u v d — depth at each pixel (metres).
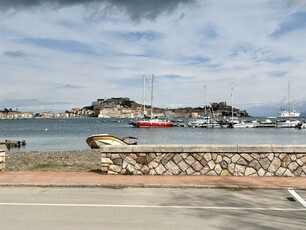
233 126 119.12
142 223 7.61
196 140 70.12
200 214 8.35
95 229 7.18
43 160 21.94
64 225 7.44
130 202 9.52
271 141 68.12
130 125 146.50
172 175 13.09
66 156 27.19
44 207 8.93
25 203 9.34
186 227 7.34
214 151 13.02
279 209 8.80
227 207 8.99
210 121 125.69
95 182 11.77
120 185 11.52
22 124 177.75
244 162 12.99
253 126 119.75
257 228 7.27
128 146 13.27
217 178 12.51
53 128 127.06
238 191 10.94
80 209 8.77
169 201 9.65
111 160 13.37
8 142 51.66
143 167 13.25
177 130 107.12
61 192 10.77
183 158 13.16
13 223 7.56
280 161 12.92
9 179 12.31
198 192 10.80
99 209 8.77
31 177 12.73
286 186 11.23
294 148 12.85
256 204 9.32
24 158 24.39
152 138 74.44
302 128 113.94
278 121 125.00
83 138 73.69
